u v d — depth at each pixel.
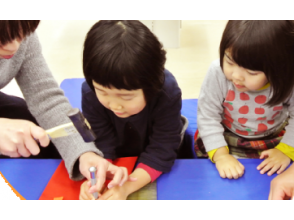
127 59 0.58
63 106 0.88
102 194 0.74
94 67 0.60
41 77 0.90
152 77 0.63
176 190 0.75
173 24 2.15
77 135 0.82
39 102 0.89
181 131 0.99
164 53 0.69
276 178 0.76
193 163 0.83
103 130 0.88
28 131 0.60
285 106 0.91
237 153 1.02
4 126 0.61
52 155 1.07
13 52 0.62
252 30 0.64
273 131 1.01
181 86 1.74
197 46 2.24
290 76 0.70
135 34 0.61
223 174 0.78
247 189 0.75
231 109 0.94
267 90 0.85
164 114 0.81
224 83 0.88
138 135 0.91
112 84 0.59
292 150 0.86
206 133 0.92
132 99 0.64
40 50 0.94
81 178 0.77
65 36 2.38
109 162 0.80
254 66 0.66
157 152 0.82
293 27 0.66
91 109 0.84
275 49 0.64
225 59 0.71
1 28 0.54
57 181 0.76
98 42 0.60
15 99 1.08
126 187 0.74
